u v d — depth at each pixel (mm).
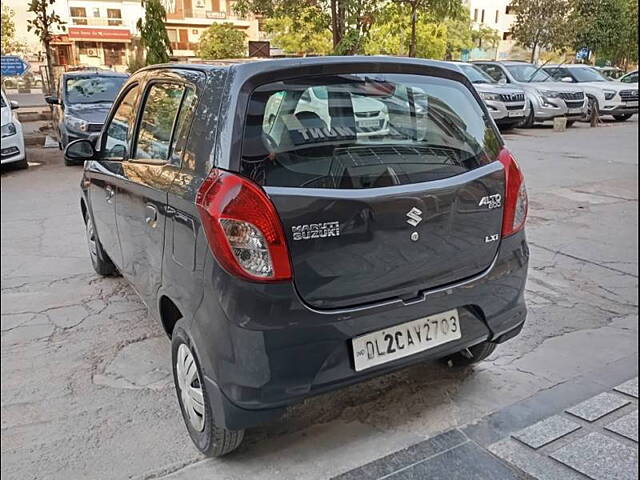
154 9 13602
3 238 5703
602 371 3104
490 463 2381
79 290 4348
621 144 11836
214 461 2432
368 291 2188
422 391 2936
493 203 2492
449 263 2385
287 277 2018
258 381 2047
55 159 10680
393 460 2414
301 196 2031
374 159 2242
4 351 3406
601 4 28141
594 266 4754
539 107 14258
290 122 2168
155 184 2604
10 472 2371
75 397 2930
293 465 2396
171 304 2650
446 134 2502
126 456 2475
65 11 39531
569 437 2533
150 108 3031
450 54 38938
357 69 2367
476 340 2535
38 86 26938
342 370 2162
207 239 2066
